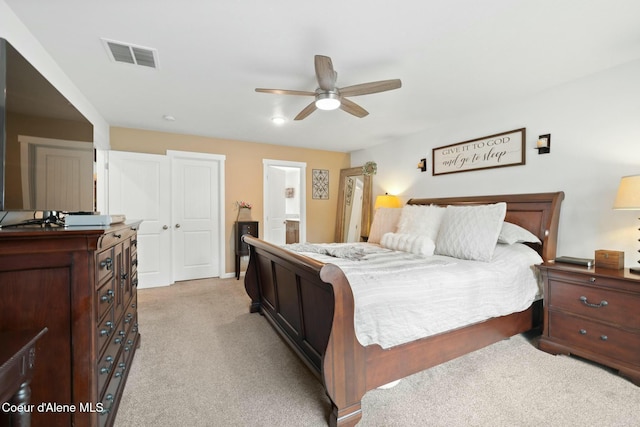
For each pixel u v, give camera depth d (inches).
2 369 28.8
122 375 67.3
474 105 126.1
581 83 100.1
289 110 131.3
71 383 44.6
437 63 89.7
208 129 163.5
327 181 223.5
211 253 185.8
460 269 83.7
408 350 68.3
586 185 99.3
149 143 165.8
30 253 41.8
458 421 60.2
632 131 89.3
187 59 86.7
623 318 75.8
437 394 69.1
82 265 45.0
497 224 98.7
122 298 68.3
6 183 52.5
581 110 100.3
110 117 141.6
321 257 99.8
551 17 67.8
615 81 92.4
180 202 176.6
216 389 71.1
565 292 87.1
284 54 84.0
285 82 102.5
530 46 80.4
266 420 60.7
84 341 45.2
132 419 60.5
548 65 91.5
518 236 103.9
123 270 69.6
